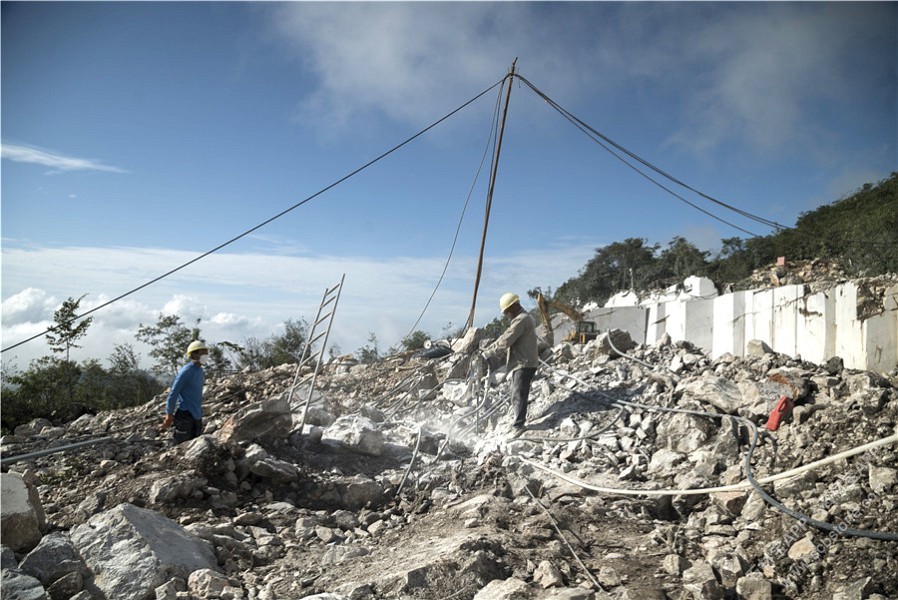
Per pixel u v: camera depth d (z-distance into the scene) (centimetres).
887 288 803
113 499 583
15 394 1385
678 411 786
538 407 955
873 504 503
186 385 754
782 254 3966
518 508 601
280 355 1856
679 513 612
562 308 2180
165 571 429
